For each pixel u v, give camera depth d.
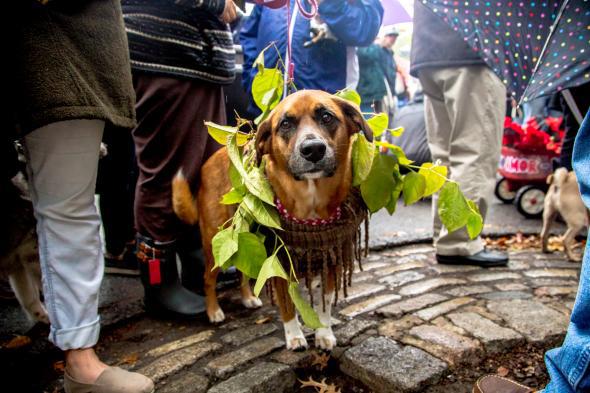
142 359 2.04
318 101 1.78
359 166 1.74
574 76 1.92
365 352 1.97
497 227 4.27
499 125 2.87
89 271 1.61
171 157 2.30
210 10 2.15
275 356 2.00
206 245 2.37
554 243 3.74
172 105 2.21
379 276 2.97
